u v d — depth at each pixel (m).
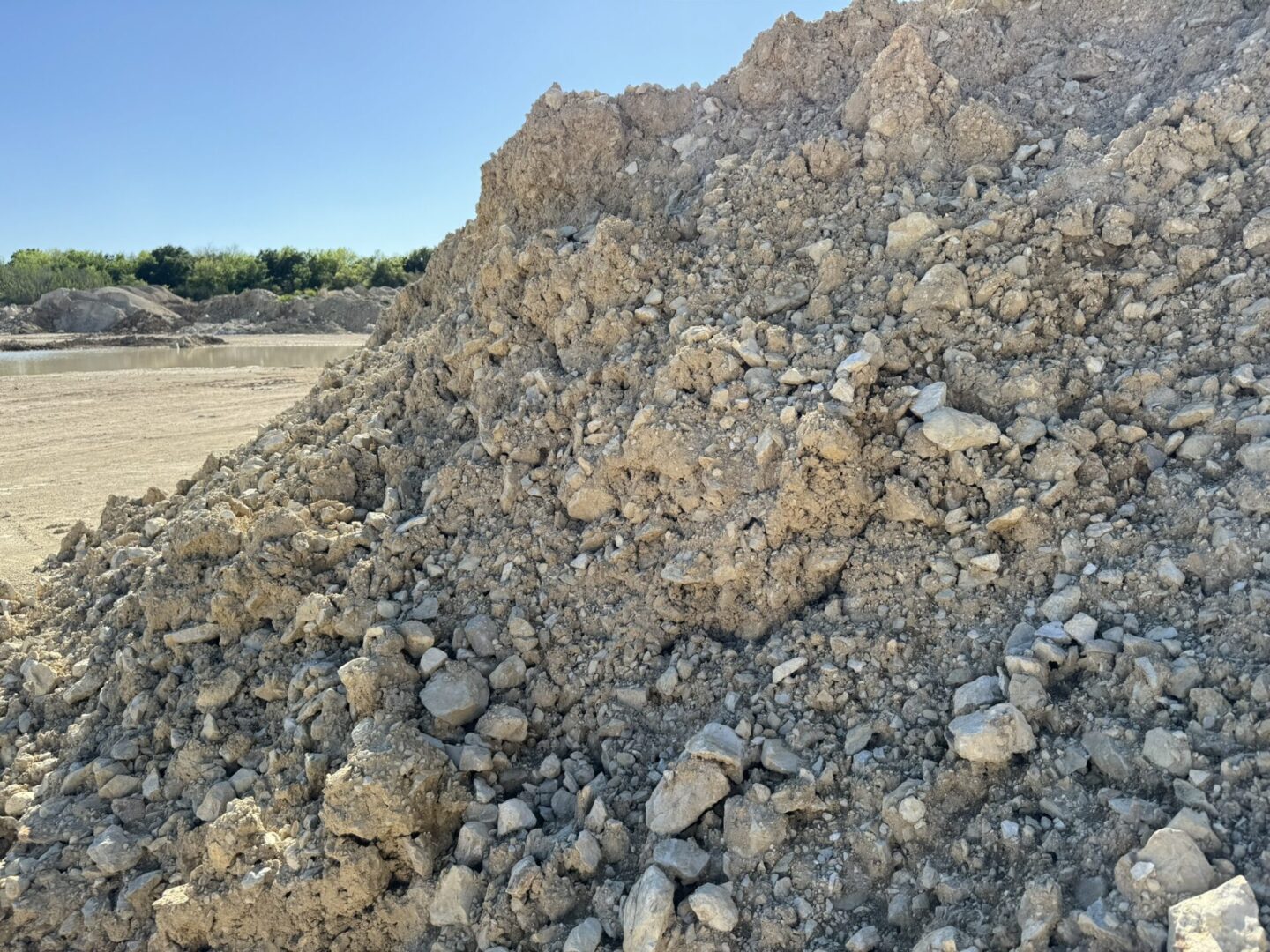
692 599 4.24
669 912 3.10
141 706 4.67
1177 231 4.35
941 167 5.20
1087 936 2.58
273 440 6.78
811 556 4.05
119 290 47.56
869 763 3.36
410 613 4.56
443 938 3.47
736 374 4.55
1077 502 3.83
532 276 5.67
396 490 5.34
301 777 4.00
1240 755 2.81
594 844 3.46
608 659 4.22
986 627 3.66
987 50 5.76
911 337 4.46
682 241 5.59
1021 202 4.74
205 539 5.18
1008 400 4.18
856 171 5.30
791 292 5.00
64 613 5.93
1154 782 2.91
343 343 36.03
